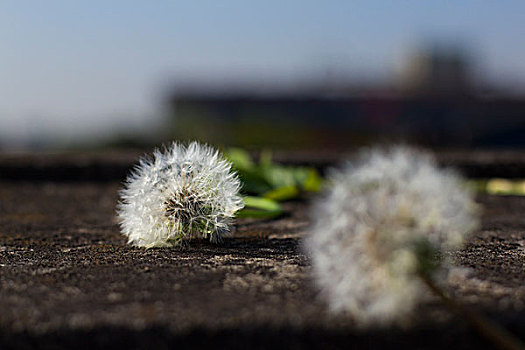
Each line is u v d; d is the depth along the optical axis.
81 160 0.68
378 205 0.21
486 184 0.58
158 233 0.29
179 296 0.23
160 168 0.29
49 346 0.21
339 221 0.21
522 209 0.44
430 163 0.22
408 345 0.21
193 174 0.29
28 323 0.21
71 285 0.24
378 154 0.22
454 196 0.21
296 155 0.74
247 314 0.21
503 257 0.28
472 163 0.63
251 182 0.46
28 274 0.26
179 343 0.21
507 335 0.21
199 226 0.30
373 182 0.22
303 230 0.35
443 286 0.24
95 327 0.21
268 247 0.30
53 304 0.22
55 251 0.30
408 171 0.22
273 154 0.76
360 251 0.21
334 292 0.21
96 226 0.38
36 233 0.35
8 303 0.22
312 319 0.21
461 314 0.21
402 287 0.20
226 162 0.30
